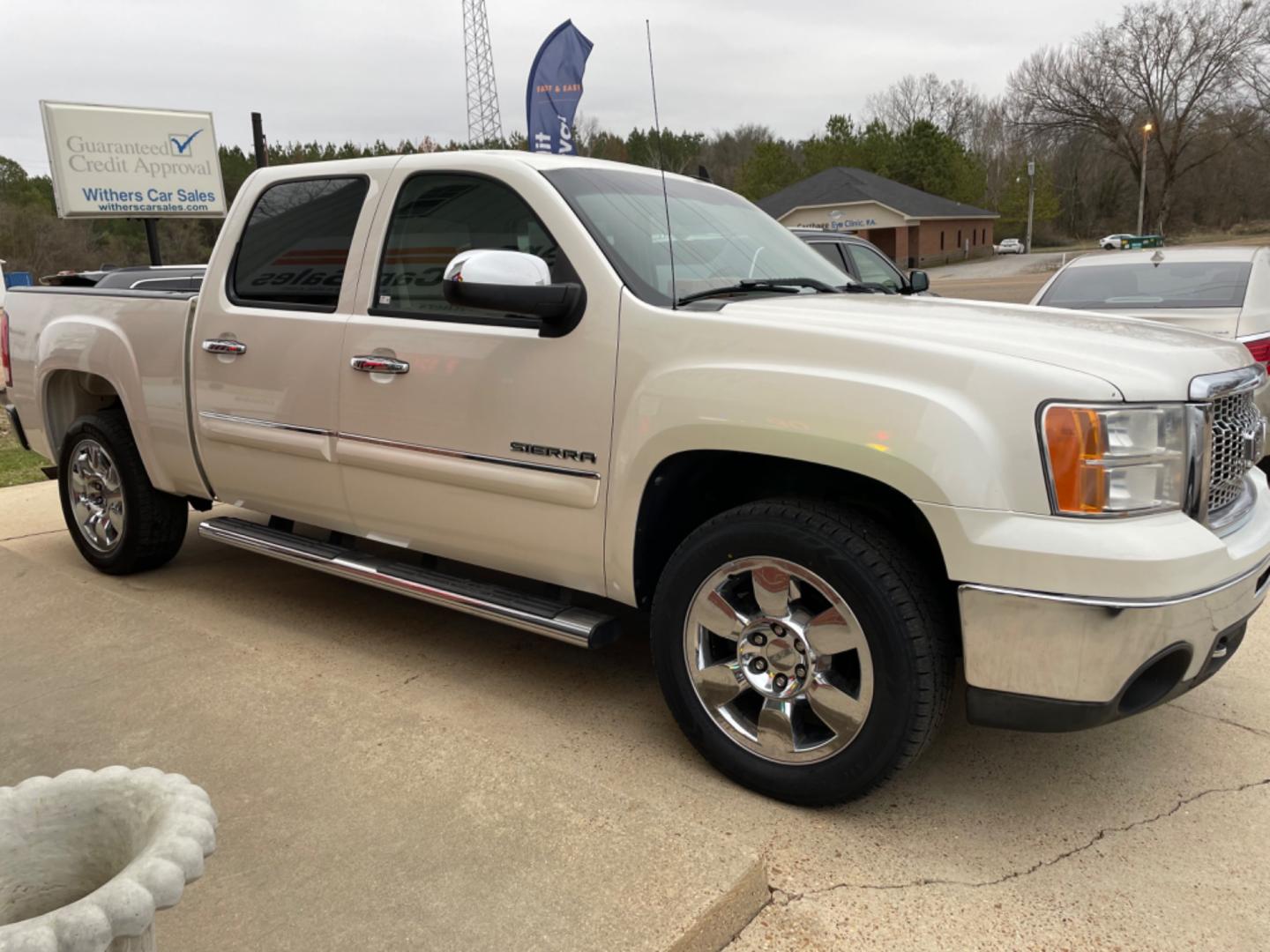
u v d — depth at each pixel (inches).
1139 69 2391.7
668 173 155.9
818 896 96.2
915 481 98.2
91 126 831.7
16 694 138.0
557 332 123.0
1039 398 95.3
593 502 121.6
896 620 100.6
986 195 3472.0
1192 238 2849.4
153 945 53.0
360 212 146.2
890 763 103.5
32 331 198.7
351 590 186.2
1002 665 98.2
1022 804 113.1
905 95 3747.5
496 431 128.6
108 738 124.3
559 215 126.2
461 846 98.6
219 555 208.7
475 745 120.1
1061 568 93.2
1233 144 2465.6
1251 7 2268.7
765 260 144.6
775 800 113.0
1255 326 234.8
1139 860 102.3
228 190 2306.8
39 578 189.3
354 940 85.5
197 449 168.7
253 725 126.6
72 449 190.9
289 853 98.2
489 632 164.9
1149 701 100.4
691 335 113.7
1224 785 117.0
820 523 104.3
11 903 58.5
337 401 145.0
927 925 92.2
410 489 139.9
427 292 137.6
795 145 3302.2
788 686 109.7
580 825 101.9
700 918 87.4
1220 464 106.0
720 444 109.7
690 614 115.4
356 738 122.6
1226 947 89.4
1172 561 92.7
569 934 85.6
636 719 133.4
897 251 2372.0
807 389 104.1
